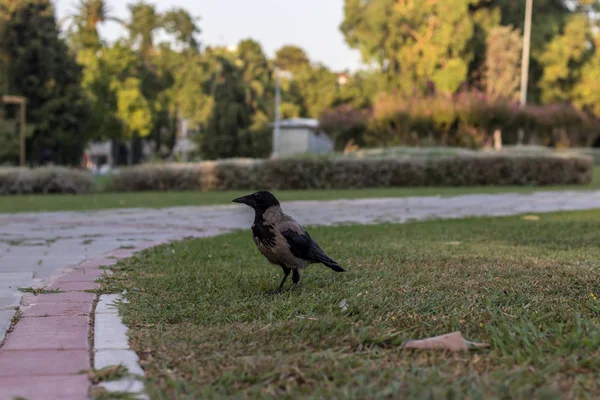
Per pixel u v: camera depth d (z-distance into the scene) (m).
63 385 3.12
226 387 3.07
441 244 8.15
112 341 3.88
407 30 46.09
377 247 7.82
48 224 11.50
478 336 3.90
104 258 7.31
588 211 13.45
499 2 50.25
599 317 4.31
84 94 46.84
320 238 8.80
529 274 5.90
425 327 4.14
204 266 6.57
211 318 4.45
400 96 37.84
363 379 3.09
